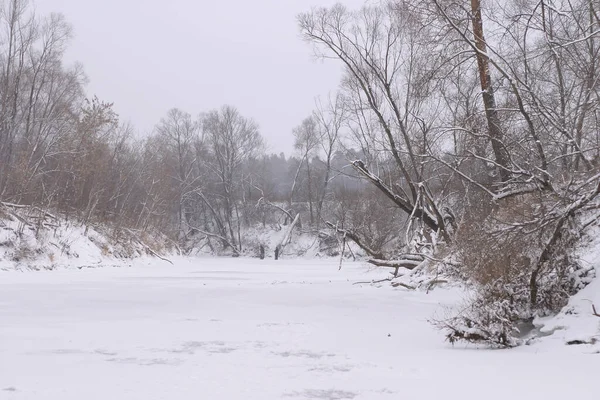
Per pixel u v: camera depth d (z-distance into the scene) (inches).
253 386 276.8
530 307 465.4
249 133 3221.0
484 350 385.4
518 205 507.2
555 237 450.3
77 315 566.3
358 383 284.2
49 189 1616.6
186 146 3174.2
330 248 2689.5
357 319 548.4
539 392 261.4
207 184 3179.1
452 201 888.3
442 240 853.2
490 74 604.1
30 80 1800.0
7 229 1309.1
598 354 344.5
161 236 2292.1
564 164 526.3
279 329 481.1
